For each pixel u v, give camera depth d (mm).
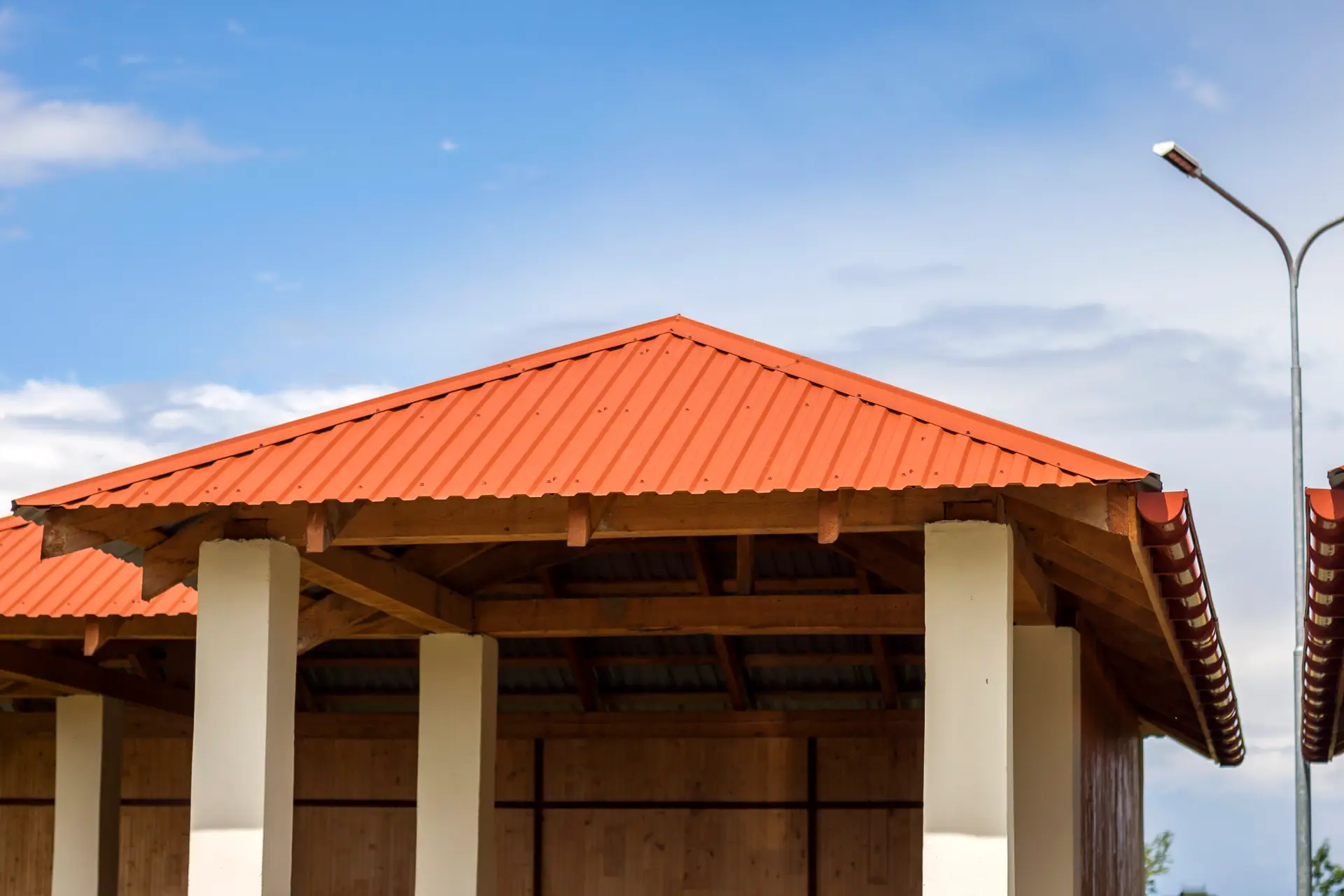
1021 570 9094
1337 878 28875
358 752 15898
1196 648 12562
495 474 8102
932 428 8117
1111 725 15984
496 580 11484
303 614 11156
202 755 8359
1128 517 7609
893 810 14812
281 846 8422
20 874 15984
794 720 15109
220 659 8461
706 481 7738
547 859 15344
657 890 15078
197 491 8297
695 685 15375
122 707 14422
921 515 8031
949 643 7891
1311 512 8719
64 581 11422
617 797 15328
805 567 13461
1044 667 10883
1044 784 10711
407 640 15242
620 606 11367
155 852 15836
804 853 14883
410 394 9078
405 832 15672
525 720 15570
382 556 10094
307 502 8086
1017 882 10648
